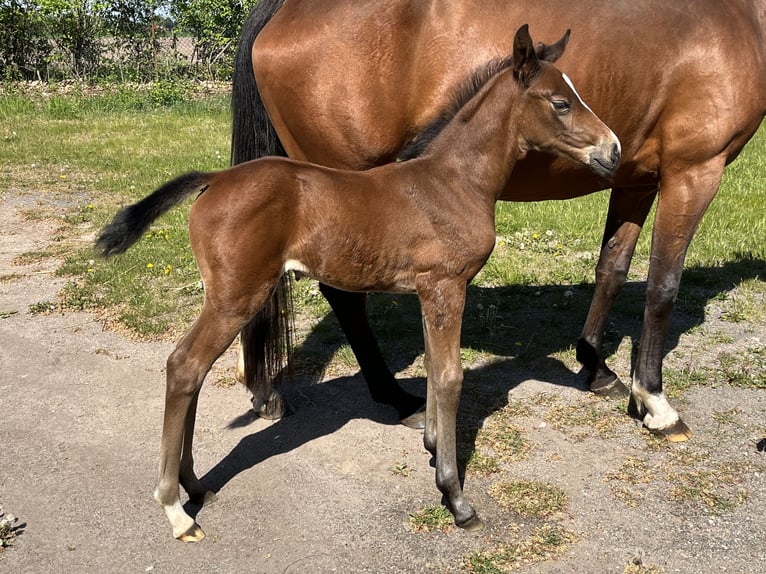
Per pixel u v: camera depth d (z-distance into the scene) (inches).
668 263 144.3
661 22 132.1
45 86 637.9
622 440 144.3
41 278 231.0
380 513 122.2
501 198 150.6
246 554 113.1
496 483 129.8
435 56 133.3
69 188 338.3
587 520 120.1
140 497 127.3
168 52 722.2
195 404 118.6
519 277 229.5
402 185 113.7
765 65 137.9
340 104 136.5
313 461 137.8
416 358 181.6
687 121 136.1
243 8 685.9
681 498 125.6
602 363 162.2
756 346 183.9
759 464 135.3
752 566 109.9
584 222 280.8
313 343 188.9
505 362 178.2
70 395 162.7
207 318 109.7
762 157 396.8
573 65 132.6
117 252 107.4
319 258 113.3
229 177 109.3
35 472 133.9
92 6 667.4
